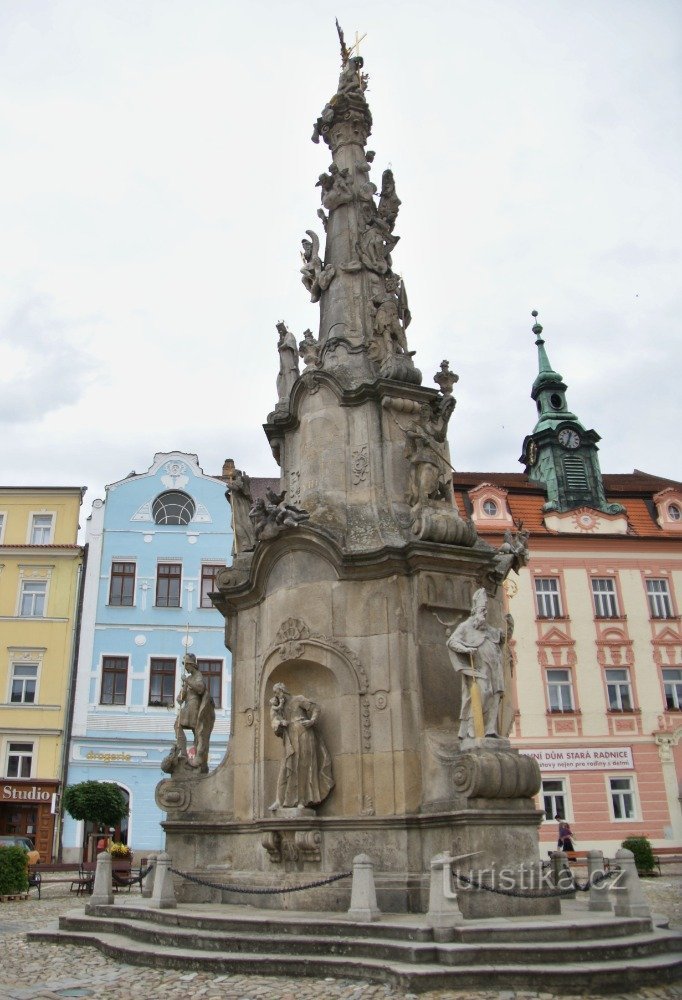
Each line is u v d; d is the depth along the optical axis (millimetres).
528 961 8711
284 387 16328
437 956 8773
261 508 13914
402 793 11555
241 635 14281
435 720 11961
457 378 15195
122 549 37781
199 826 13336
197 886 13031
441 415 14594
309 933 9758
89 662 35625
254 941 9703
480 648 11469
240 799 13320
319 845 11633
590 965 8594
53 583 37156
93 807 26328
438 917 9242
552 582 37219
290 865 11836
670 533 38594
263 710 13172
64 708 35062
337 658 12523
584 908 11461
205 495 38938
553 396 42906
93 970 9750
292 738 12180
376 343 15523
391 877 11031
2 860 19844
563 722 34844
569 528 38188
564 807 33781
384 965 8703
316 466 14570
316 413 14961
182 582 37438
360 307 16125
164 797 13727
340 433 14578
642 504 40094
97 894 12891
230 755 13844
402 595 12594
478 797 10625
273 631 13297
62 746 34375
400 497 13922
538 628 36156
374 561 12719
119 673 35844
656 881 24578
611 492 40594
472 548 12898
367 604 12695
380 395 14453
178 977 9211
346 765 12031
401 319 16266
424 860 11109
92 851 32750
